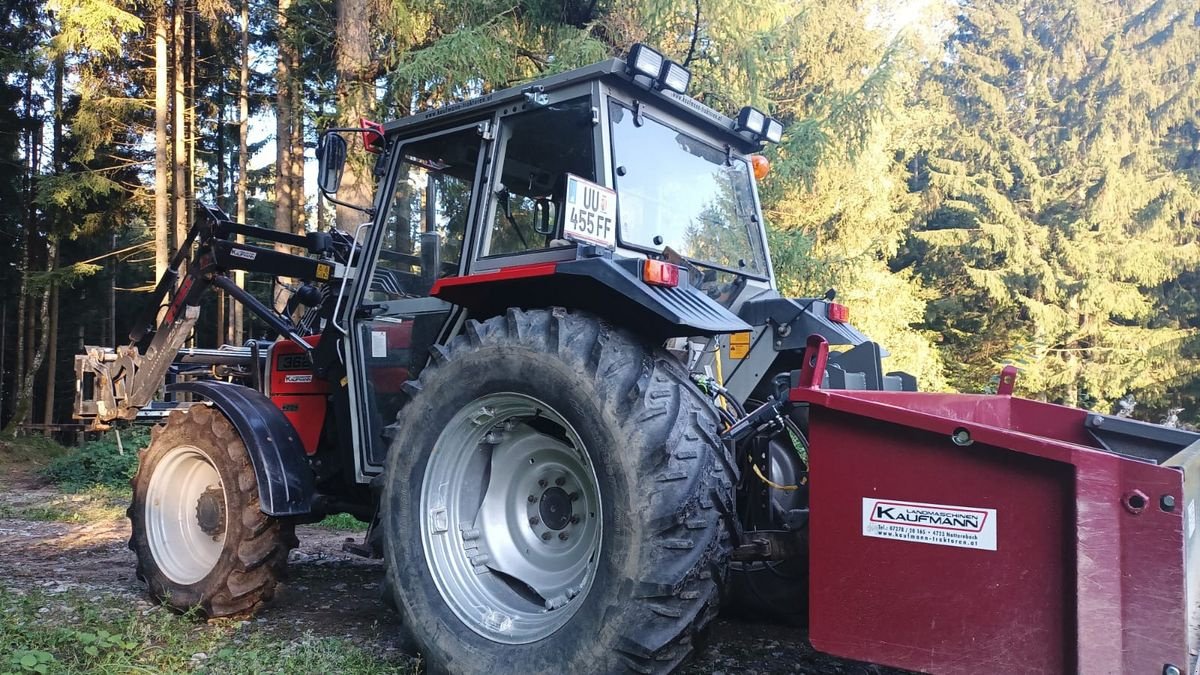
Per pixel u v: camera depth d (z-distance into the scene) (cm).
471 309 346
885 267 1634
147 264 2181
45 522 747
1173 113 1752
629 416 265
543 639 277
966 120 1977
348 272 415
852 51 1303
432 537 314
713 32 866
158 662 328
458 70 838
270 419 404
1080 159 1784
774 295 417
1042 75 1875
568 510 314
